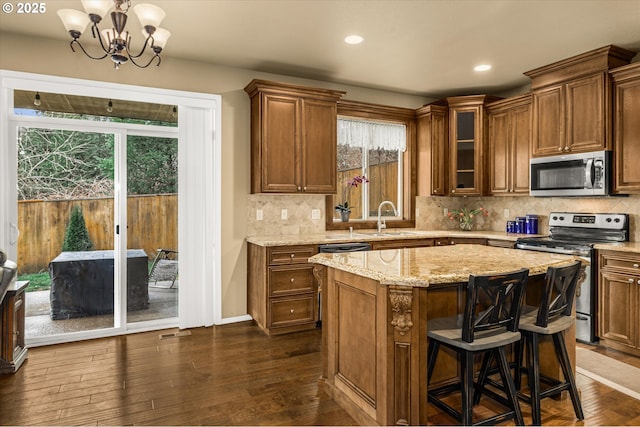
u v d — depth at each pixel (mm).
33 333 3547
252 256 4156
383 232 4828
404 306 1976
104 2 2025
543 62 4105
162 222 4078
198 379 2820
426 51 3793
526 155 4516
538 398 2184
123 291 3855
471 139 4988
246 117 4254
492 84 4871
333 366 2562
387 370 2041
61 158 3643
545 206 4680
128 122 3893
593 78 3703
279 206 4465
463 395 2010
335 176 4355
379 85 4887
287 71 4336
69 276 3674
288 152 4109
